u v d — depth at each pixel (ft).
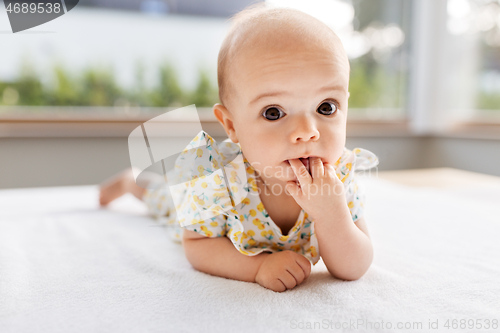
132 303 2.02
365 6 8.57
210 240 2.62
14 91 6.84
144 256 2.82
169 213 3.95
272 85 2.15
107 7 7.09
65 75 7.06
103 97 7.29
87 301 2.05
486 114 7.99
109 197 4.68
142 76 7.41
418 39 9.07
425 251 2.89
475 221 3.76
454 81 8.73
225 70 2.46
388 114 9.12
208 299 2.06
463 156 8.19
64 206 4.80
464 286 2.21
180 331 1.73
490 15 7.81
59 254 2.89
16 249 2.96
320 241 2.31
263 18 2.39
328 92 2.19
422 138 8.98
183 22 7.47
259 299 2.06
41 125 6.70
